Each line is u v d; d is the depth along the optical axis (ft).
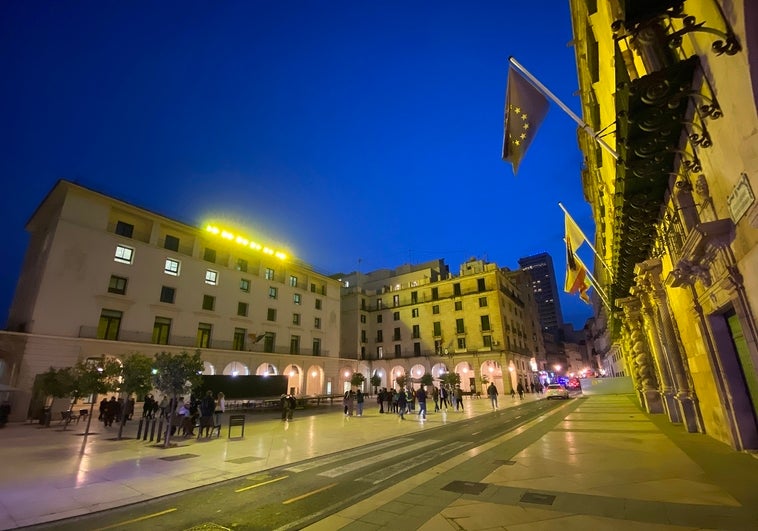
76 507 21.17
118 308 98.32
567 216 55.06
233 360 121.70
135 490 24.35
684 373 36.42
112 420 65.51
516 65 25.20
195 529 17.67
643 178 23.72
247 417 80.48
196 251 121.08
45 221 104.58
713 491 18.06
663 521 15.03
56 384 63.72
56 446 42.63
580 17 37.09
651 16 13.57
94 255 95.50
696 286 26.94
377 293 223.10
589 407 76.02
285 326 146.41
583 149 61.00
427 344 193.57
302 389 145.69
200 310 117.29
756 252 16.01
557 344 332.19
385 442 42.22
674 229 26.35
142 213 107.76
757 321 17.31
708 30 13.33
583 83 44.86
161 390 44.70
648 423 44.52
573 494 19.21
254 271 141.18
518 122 26.94
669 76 16.01
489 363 175.73
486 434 45.03
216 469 30.01
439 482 23.34
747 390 25.21
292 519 18.31
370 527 16.51
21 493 23.86
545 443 35.35
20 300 100.12
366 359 207.31
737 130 14.52
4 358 81.25
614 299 63.00
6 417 66.28
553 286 622.13
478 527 15.66
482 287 185.78
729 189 16.71
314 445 40.91
